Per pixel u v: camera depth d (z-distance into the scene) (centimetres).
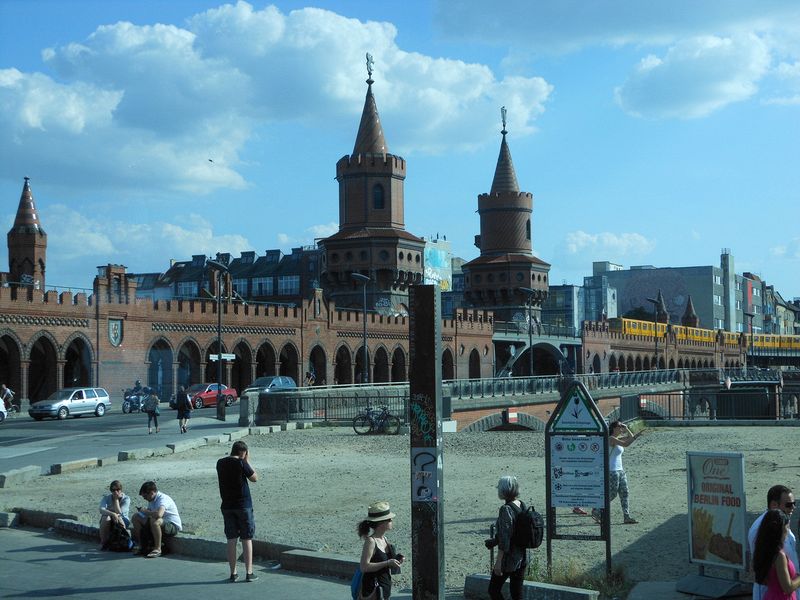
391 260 10006
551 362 12056
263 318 7638
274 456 3086
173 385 6969
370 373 8800
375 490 2253
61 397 5438
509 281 11781
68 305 6228
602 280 17125
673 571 1376
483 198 12131
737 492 1244
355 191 10181
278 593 1302
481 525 1758
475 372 10106
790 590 877
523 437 3816
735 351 16925
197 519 1853
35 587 1339
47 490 2294
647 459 2869
